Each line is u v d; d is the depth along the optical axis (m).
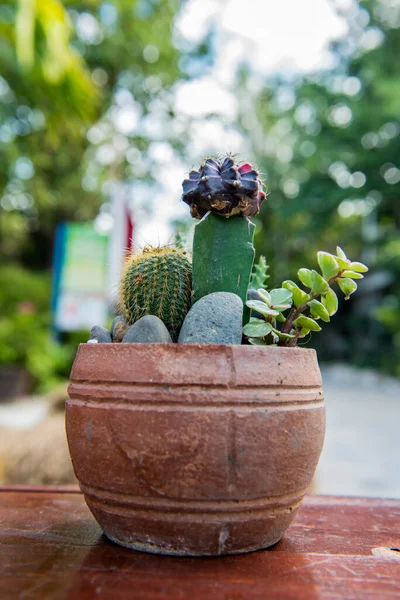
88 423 0.67
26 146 8.34
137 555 0.67
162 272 0.83
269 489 0.65
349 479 2.83
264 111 11.21
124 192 2.50
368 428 4.47
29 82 5.00
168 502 0.64
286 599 0.56
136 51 9.22
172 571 0.62
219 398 0.63
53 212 10.60
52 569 0.62
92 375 0.68
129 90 9.69
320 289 0.76
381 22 8.77
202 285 0.78
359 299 12.52
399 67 8.50
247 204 0.75
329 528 0.82
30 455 1.79
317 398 0.71
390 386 8.22
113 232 2.46
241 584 0.59
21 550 0.69
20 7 3.58
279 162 10.80
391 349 10.29
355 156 9.05
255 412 0.64
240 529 0.66
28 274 8.91
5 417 4.23
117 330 0.85
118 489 0.65
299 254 12.58
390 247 8.75
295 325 0.79
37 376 5.66
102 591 0.57
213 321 0.72
